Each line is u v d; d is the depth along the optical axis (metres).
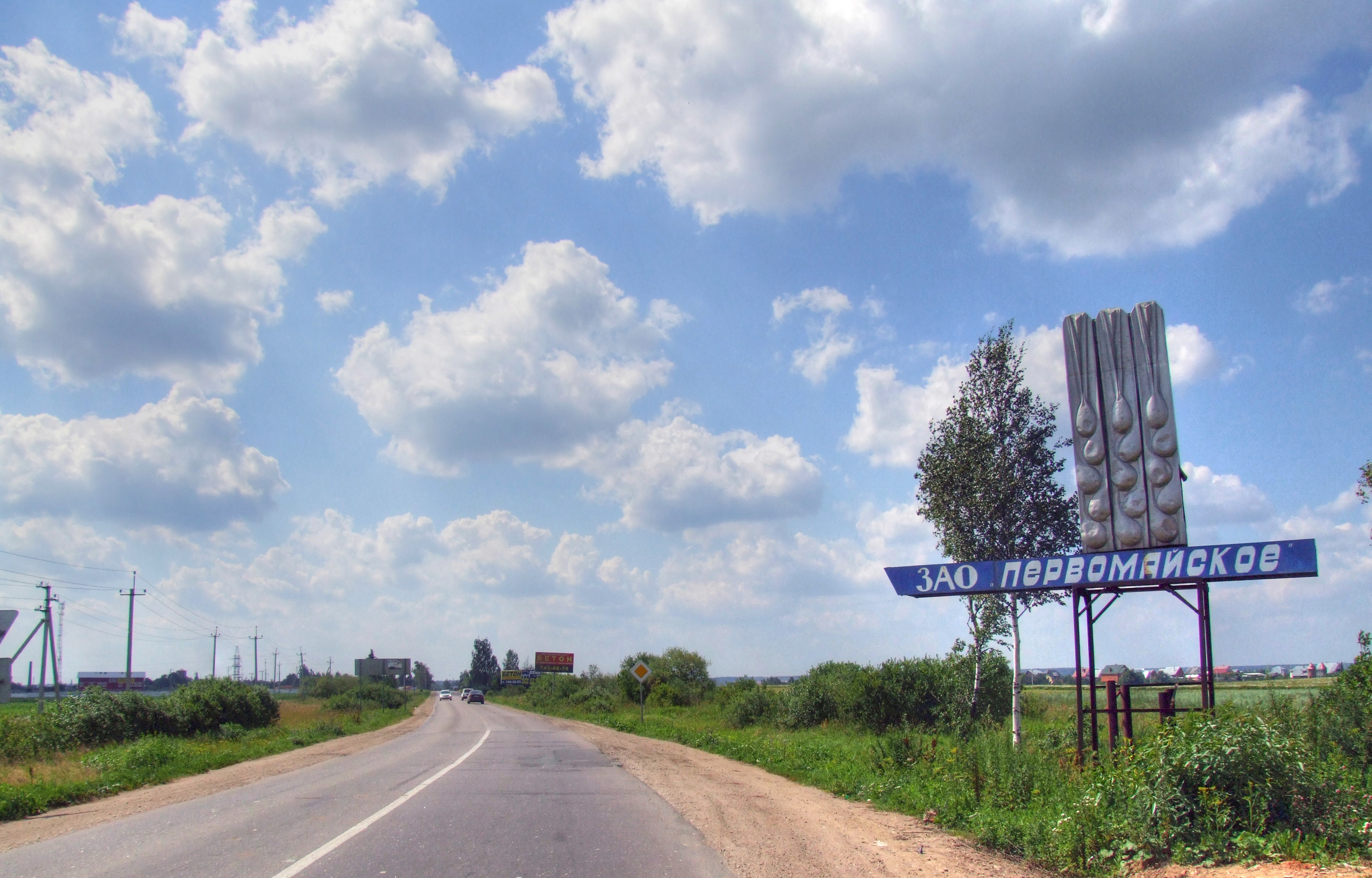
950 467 20.16
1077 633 14.40
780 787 15.91
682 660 78.12
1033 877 8.30
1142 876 7.91
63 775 16.84
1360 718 11.59
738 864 8.21
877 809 13.09
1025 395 20.17
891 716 28.97
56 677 35.47
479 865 7.82
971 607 21.84
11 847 9.06
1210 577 13.20
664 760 21.16
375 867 7.68
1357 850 7.72
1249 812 8.25
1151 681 17.34
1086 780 10.93
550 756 21.45
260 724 41.22
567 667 130.62
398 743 28.75
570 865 7.89
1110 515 14.38
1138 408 14.41
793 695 35.22
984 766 12.58
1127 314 14.73
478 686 177.88
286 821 10.42
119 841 9.29
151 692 129.00
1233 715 9.29
